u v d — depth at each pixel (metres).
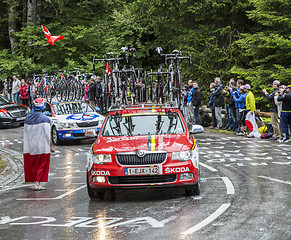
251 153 13.67
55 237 6.44
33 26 34.53
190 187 8.43
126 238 6.22
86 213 7.78
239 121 17.89
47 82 22.34
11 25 38.31
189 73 27.88
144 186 8.27
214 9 27.14
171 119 9.73
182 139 8.85
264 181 9.80
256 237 6.05
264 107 25.14
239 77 25.45
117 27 33.97
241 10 27.27
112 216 7.47
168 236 6.22
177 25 30.31
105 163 8.39
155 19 32.41
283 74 21.59
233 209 7.52
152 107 10.17
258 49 23.62
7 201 9.18
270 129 17.52
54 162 13.80
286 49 22.59
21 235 6.62
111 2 34.53
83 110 18.28
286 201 7.98
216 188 9.27
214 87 20.16
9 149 16.89
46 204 8.68
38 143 10.15
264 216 7.04
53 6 34.31
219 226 6.59
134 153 8.31
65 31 33.91
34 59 35.53
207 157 13.22
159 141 8.70
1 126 23.27
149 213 7.54
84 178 11.22
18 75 33.81
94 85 21.97
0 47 40.16
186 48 28.33
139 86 12.78
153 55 34.94
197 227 6.57
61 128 17.05
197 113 19.73
